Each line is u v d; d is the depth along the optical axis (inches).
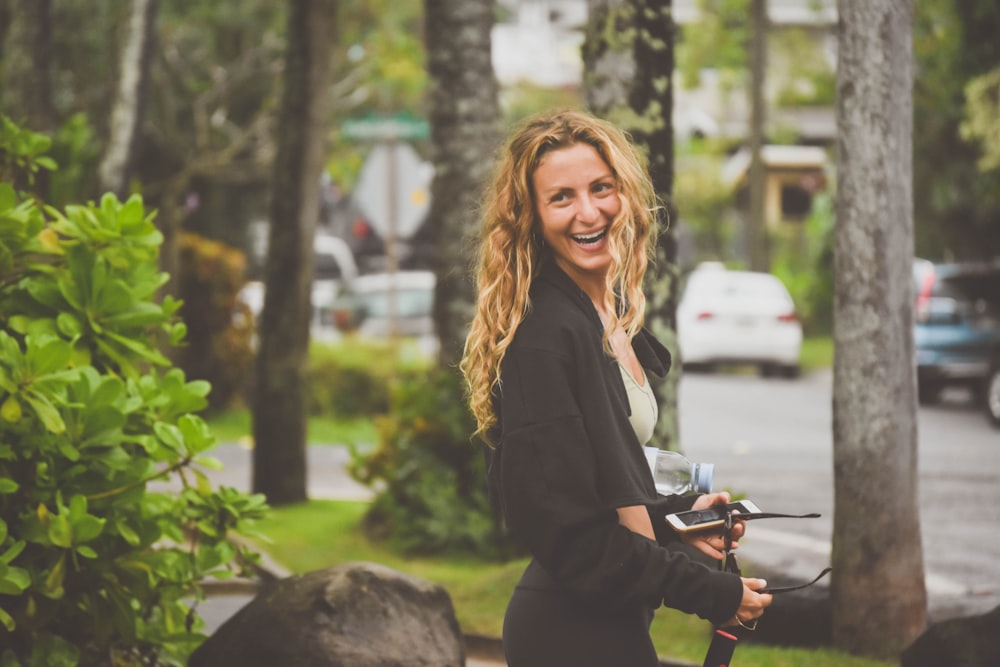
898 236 353.4
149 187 1035.3
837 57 355.6
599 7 407.2
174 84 1179.3
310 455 879.1
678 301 416.5
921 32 1298.0
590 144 171.8
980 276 1087.0
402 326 1624.0
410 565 518.0
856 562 358.9
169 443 275.1
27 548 268.8
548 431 161.5
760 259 1755.7
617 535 160.9
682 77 2126.0
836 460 361.7
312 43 641.0
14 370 255.9
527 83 1977.1
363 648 277.3
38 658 267.4
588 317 168.9
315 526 578.2
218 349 1053.2
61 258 293.1
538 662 168.9
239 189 1509.6
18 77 569.6
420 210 985.5
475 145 561.3
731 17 2080.5
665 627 396.2
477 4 562.6
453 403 555.8
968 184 1339.8
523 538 162.2
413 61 1216.2
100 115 1080.2
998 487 697.6
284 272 642.2
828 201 1850.4
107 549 275.3
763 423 1042.1
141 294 290.8
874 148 350.6
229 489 289.7
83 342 285.7
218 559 288.7
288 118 645.9
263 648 276.8
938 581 484.1
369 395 1109.7
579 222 169.6
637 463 167.3
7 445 263.3
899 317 354.9
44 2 573.0
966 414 1055.6
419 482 545.6
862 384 356.2
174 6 1120.8
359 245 2753.4
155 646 288.8
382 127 941.2
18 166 327.3
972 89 1128.2
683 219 2183.8
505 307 169.5
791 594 375.2
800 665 346.0
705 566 165.5
